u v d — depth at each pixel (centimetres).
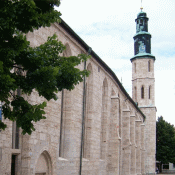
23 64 1111
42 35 2192
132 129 5609
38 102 2105
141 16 7775
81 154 2873
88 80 3300
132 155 5525
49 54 1188
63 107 2708
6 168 1722
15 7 955
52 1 1067
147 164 7312
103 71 3697
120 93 4691
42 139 2159
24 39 1038
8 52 988
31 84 1096
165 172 9469
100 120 3553
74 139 2748
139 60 7588
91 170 3203
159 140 8769
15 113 1141
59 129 2448
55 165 2358
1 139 1683
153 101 7481
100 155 3756
